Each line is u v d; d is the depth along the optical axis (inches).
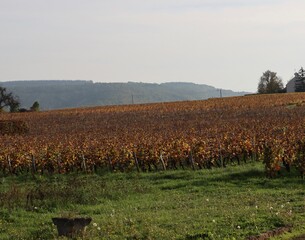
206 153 1113.4
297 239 492.4
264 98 3890.3
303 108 2669.8
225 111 2844.5
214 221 545.0
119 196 803.4
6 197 762.8
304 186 844.6
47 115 3563.0
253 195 753.6
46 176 1125.7
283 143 1078.4
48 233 542.6
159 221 568.4
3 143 1430.9
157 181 956.6
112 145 1210.6
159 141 1222.9
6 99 5024.6
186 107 3469.5
